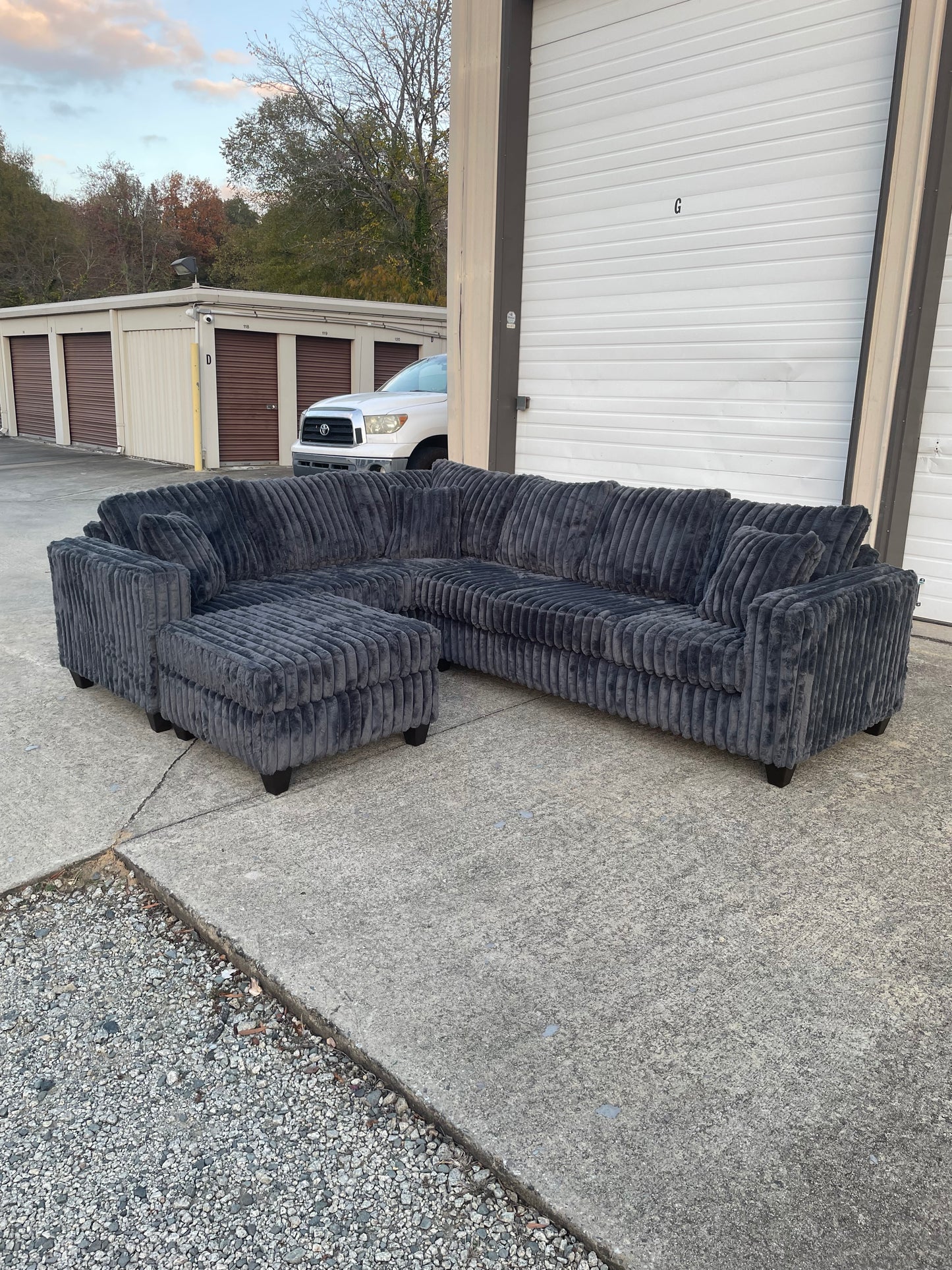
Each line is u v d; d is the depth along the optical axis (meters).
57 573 3.94
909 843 2.85
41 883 2.57
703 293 5.94
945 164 4.47
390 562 4.82
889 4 4.84
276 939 2.27
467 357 7.28
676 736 3.74
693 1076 1.84
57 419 18.67
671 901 2.49
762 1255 1.46
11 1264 1.48
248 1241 1.52
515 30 6.51
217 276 34.44
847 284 5.25
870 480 5.02
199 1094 1.84
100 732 3.62
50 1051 1.96
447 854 2.72
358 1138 1.74
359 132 23.33
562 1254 1.50
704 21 5.64
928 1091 1.82
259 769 3.03
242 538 4.27
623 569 4.25
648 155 6.08
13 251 34.50
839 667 3.23
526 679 4.03
